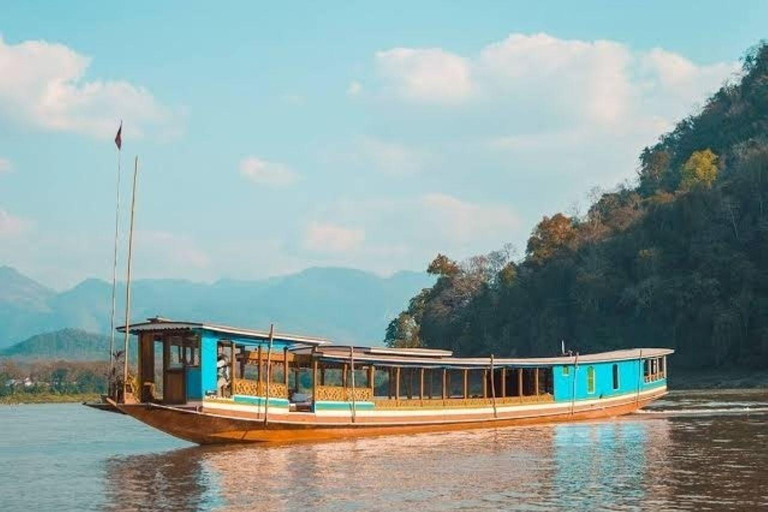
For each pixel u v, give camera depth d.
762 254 123.38
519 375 49.25
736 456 33.69
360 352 41.41
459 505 25.02
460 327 156.25
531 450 36.88
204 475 30.80
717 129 184.88
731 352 117.44
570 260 145.25
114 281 36.97
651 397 58.44
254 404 37.19
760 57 191.50
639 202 156.62
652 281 126.50
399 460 33.91
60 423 65.38
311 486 28.31
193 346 36.09
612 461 33.03
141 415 34.94
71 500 27.41
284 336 38.34
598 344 135.38
